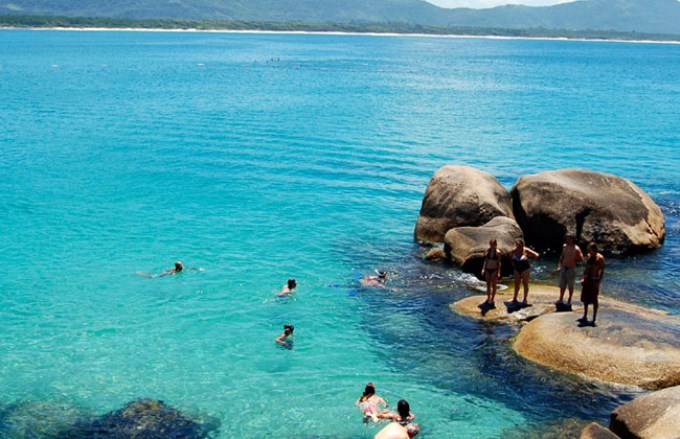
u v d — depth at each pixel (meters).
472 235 23.77
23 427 14.17
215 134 49.28
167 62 128.50
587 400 15.12
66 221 28.44
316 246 26.11
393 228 28.53
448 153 43.78
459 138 49.22
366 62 145.62
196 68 115.12
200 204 31.38
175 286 21.89
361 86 89.19
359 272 23.48
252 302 20.83
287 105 66.94
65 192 33.00
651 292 21.61
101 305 20.33
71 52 155.50
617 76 118.44
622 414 13.34
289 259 24.62
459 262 23.61
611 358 15.83
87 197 32.19
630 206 26.06
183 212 30.09
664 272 23.47
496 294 20.94
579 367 15.96
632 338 16.22
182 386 15.95
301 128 52.47
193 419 14.62
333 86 88.44
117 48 180.12
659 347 15.84
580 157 43.12
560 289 19.81
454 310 19.98
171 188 34.06
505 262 22.75
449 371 16.64
